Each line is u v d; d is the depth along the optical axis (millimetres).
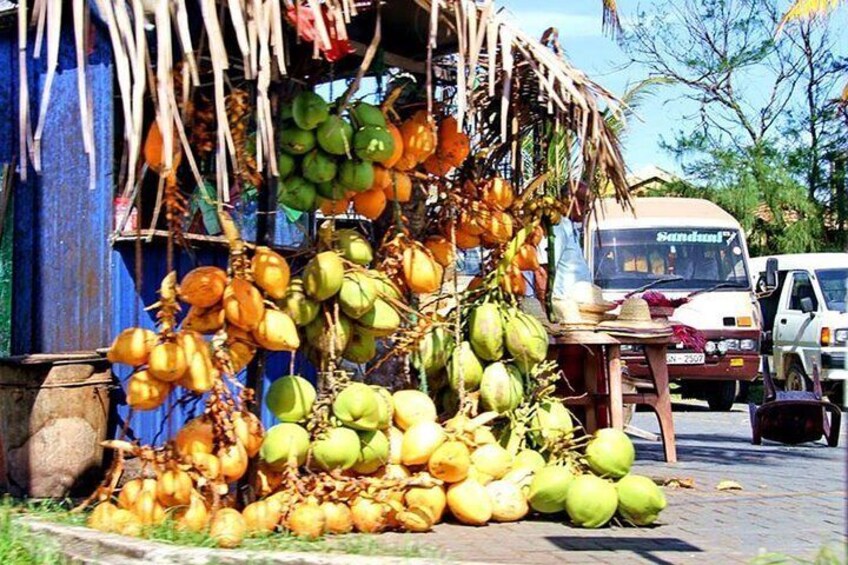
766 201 26703
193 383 4965
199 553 4270
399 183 6055
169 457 4973
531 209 6664
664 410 8469
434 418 5758
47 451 6309
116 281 6734
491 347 6094
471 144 6766
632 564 4715
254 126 5562
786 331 17922
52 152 7004
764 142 28453
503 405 6055
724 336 15266
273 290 5258
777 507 6359
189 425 5086
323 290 5449
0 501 6195
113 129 6809
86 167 6859
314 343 5594
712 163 27172
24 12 4539
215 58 4570
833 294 17328
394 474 5547
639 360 13789
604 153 6332
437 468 5488
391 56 6789
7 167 7121
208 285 5066
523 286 6660
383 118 5750
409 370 6422
